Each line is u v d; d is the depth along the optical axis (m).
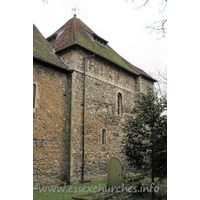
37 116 8.40
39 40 10.71
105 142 11.50
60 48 11.05
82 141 9.93
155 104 6.93
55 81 9.45
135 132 7.12
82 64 10.71
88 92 10.80
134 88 15.06
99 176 10.59
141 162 6.84
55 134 8.99
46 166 8.37
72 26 12.84
